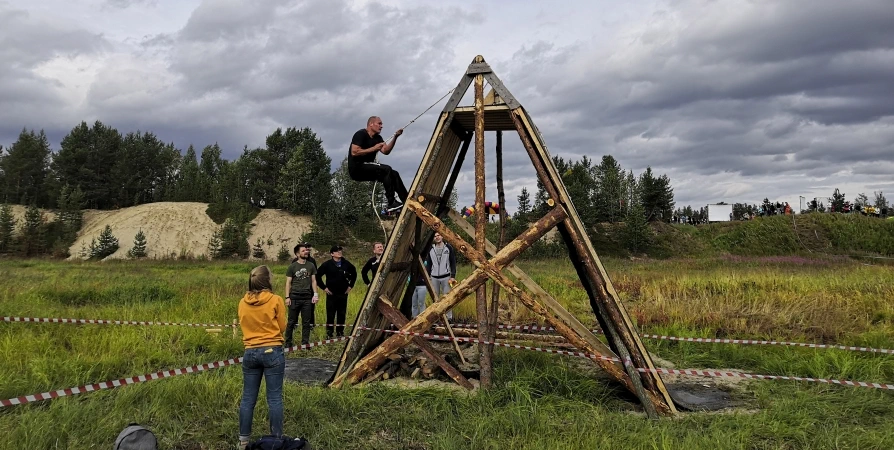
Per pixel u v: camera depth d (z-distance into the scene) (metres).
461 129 7.52
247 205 63.56
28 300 11.94
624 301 13.94
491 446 4.58
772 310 11.34
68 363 6.43
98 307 12.07
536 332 10.24
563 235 6.57
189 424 4.97
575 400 5.84
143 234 52.09
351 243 55.25
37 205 73.94
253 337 4.51
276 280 20.20
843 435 4.81
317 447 4.58
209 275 25.17
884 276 17.17
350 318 11.26
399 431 4.99
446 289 10.55
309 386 6.32
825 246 43.69
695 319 10.88
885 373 7.02
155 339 8.28
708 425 5.19
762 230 47.59
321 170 67.12
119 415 4.92
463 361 7.61
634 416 5.52
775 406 5.61
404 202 6.80
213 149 99.75
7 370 6.22
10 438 4.29
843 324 10.15
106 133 80.44
